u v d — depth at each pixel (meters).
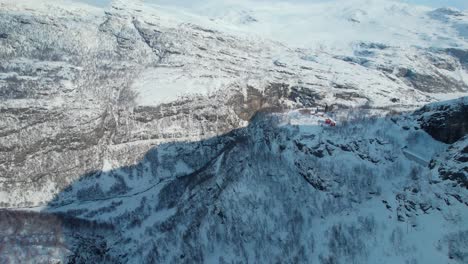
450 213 191.75
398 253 187.00
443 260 177.62
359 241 197.38
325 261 195.50
